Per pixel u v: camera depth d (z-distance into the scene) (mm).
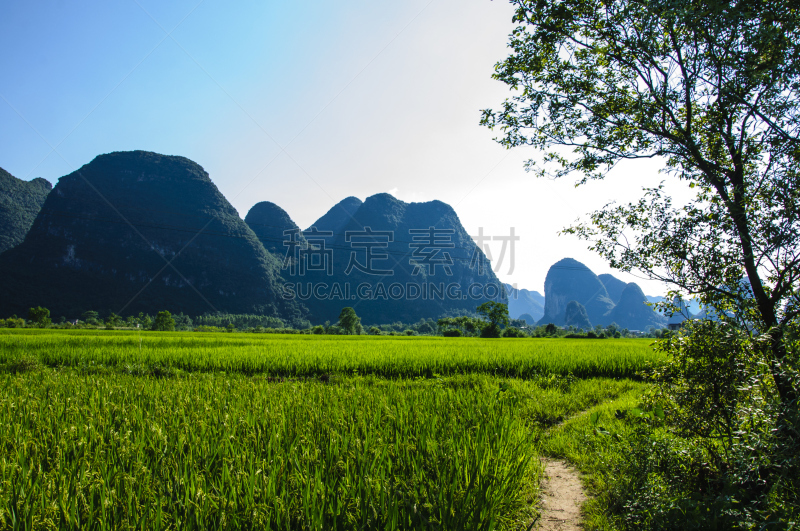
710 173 4152
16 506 2818
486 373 12586
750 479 3016
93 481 3145
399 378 12242
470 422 5199
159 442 4090
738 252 3973
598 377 13008
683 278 4309
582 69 4781
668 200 4383
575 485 4805
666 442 3701
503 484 3709
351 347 19391
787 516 2500
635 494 3578
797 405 2854
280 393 7215
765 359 3314
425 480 3439
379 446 4012
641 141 4605
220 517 2693
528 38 4812
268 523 2631
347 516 2834
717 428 3551
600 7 4352
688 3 3404
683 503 2973
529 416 7594
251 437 4262
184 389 7559
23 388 7352
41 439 4230
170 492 3018
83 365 13133
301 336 41594
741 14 3275
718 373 3580
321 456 3840
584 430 6512
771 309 3801
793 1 3213
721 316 3818
